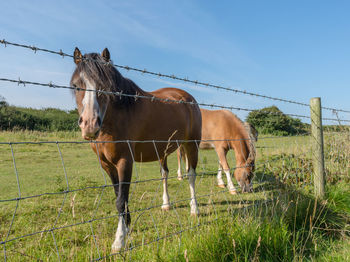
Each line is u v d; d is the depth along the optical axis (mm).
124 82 2617
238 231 2223
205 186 5223
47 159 8594
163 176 3803
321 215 2941
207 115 5613
